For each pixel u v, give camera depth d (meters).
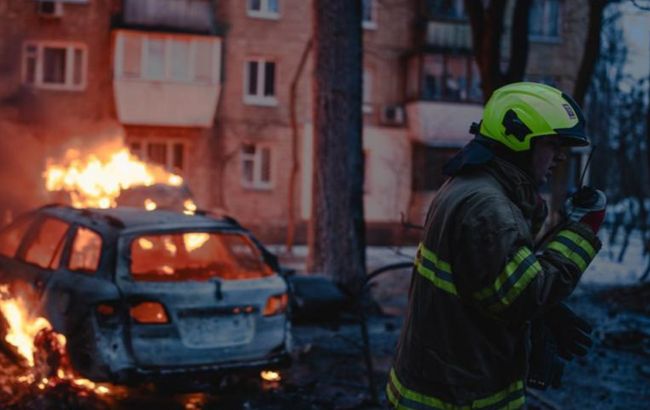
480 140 2.79
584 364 8.43
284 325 6.70
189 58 25.33
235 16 26.27
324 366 7.97
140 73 24.89
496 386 2.70
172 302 6.15
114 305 6.05
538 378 2.91
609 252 23.17
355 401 6.62
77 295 6.18
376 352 8.77
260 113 26.53
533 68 29.33
